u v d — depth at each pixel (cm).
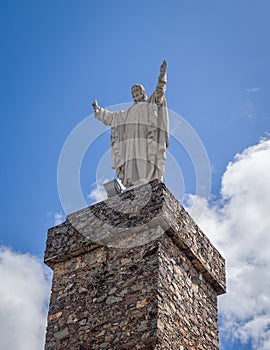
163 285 2252
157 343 2134
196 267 2433
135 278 2273
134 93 2664
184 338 2248
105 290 2297
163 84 2578
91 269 2359
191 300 2352
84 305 2305
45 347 2288
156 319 2169
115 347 2181
